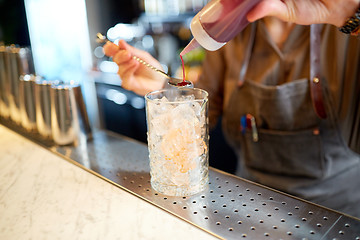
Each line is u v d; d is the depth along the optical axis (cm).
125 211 53
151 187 59
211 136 151
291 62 81
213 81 98
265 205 53
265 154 88
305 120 82
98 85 206
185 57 170
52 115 76
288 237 46
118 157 71
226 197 56
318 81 77
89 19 225
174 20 188
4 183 62
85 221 51
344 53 75
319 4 54
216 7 51
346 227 48
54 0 225
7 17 187
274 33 83
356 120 77
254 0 50
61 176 64
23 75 92
